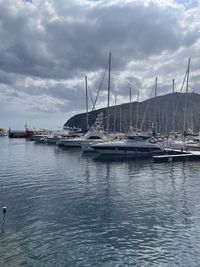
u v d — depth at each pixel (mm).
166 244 18547
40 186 34094
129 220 22578
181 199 28531
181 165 51688
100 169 47312
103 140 72750
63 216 23469
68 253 17438
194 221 22359
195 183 36156
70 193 30781
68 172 44281
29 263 16359
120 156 63781
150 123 100688
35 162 56438
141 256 17125
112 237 19531
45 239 19188
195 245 18422
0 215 23688
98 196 29562
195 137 82938
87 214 23938
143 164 53094
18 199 28359
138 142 64125
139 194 30484
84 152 71875
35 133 155250
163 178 39500
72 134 112000
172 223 21953
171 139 77875
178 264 16328
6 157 65875
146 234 19984
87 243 18672
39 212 24406
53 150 83688
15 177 39906
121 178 39469
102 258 16922
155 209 25250
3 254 17266
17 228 20953
